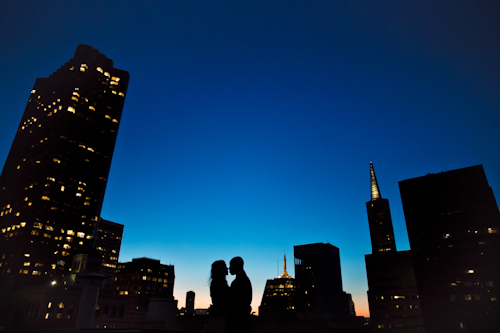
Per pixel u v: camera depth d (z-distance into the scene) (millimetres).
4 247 141375
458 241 129750
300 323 193375
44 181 155375
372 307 179000
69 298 104812
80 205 164375
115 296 136875
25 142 175125
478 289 118938
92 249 160500
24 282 131125
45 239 146625
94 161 177500
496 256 119688
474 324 114875
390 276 181125
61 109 174250
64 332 11203
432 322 124938
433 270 131750
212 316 6438
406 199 150875
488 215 127188
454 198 137625
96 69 196750
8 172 168375
